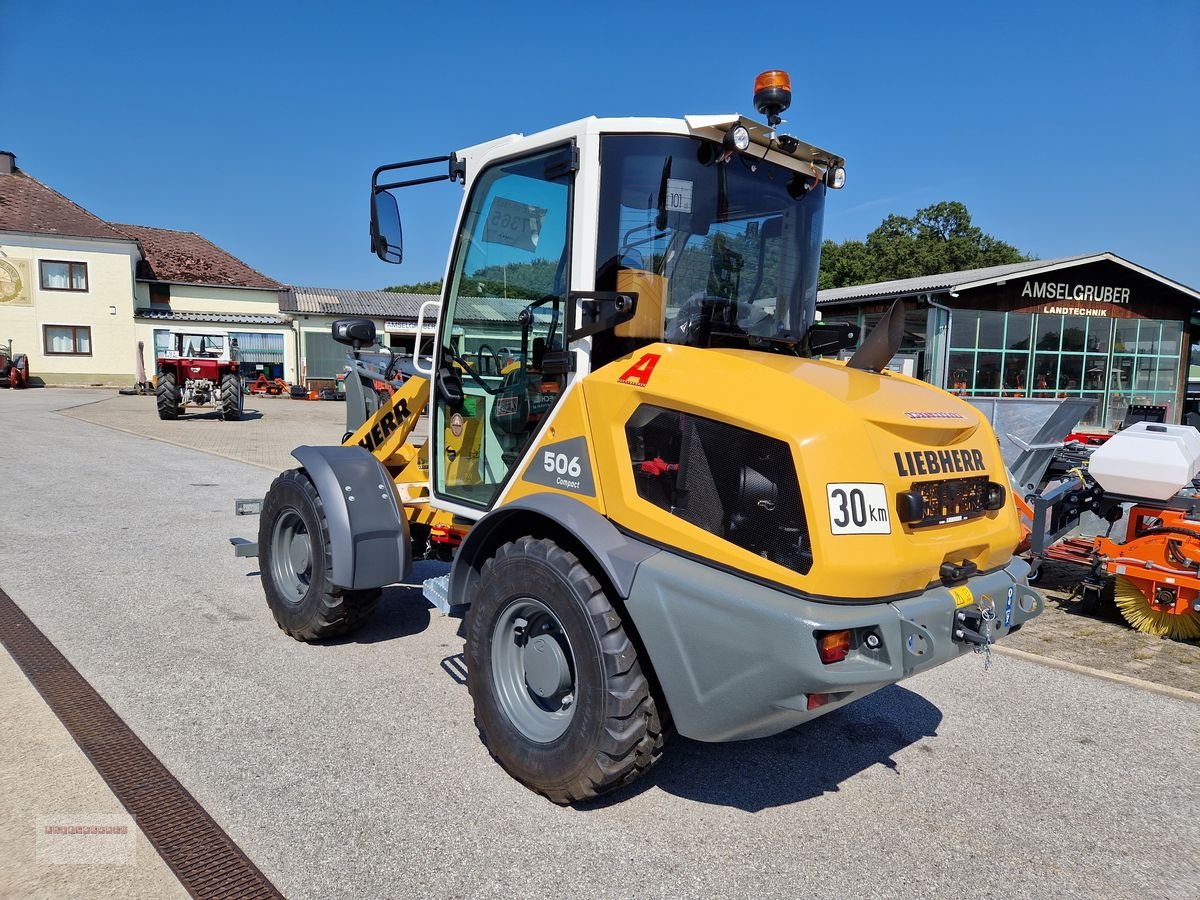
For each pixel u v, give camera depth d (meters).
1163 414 11.65
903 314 3.13
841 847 2.80
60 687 3.79
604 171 3.03
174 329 32.47
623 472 2.85
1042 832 2.94
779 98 3.28
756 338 3.48
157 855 2.57
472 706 3.77
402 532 4.08
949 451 2.92
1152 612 5.27
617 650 2.72
